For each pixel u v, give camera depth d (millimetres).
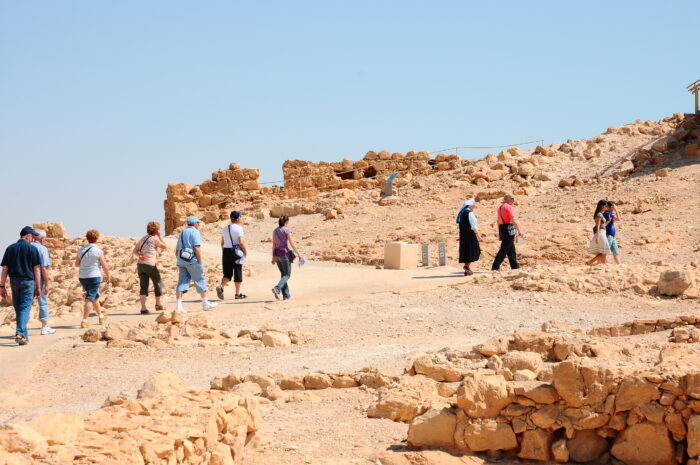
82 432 6000
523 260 22172
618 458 6910
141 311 16312
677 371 6957
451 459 7035
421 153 41062
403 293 16688
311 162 41594
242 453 7184
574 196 30859
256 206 38562
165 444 5910
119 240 33531
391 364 11141
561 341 10258
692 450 6551
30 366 11609
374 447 7516
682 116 39500
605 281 15562
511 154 38812
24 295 13273
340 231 30375
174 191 40531
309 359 11773
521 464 7055
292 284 19188
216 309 16109
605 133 39406
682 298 14516
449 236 26250
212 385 10258
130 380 10781
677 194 28047
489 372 9422
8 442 5383
